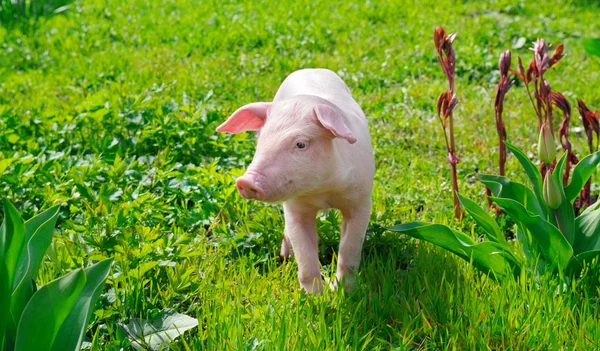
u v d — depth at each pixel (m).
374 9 5.07
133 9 5.17
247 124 2.31
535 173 2.37
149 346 2.15
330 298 2.30
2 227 1.99
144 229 2.38
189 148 2.89
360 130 2.33
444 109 2.56
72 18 4.86
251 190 2.13
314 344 2.13
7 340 2.01
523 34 4.42
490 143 3.06
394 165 2.93
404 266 2.47
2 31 4.40
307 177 2.18
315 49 4.21
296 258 2.34
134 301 2.24
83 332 1.96
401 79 3.68
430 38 4.34
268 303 2.25
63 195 2.64
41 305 1.95
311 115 2.18
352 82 3.58
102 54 4.04
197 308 2.25
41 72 3.78
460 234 2.35
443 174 2.88
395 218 2.61
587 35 4.56
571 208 2.31
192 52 4.16
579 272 2.31
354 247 2.34
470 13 5.14
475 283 2.31
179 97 3.31
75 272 1.96
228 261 2.45
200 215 2.58
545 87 2.50
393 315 2.24
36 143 2.86
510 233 2.59
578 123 3.24
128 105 3.03
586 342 2.13
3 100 3.38
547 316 2.17
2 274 1.94
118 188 2.63
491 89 3.56
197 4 5.28
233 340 2.14
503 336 2.13
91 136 2.98
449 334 2.16
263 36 4.37
